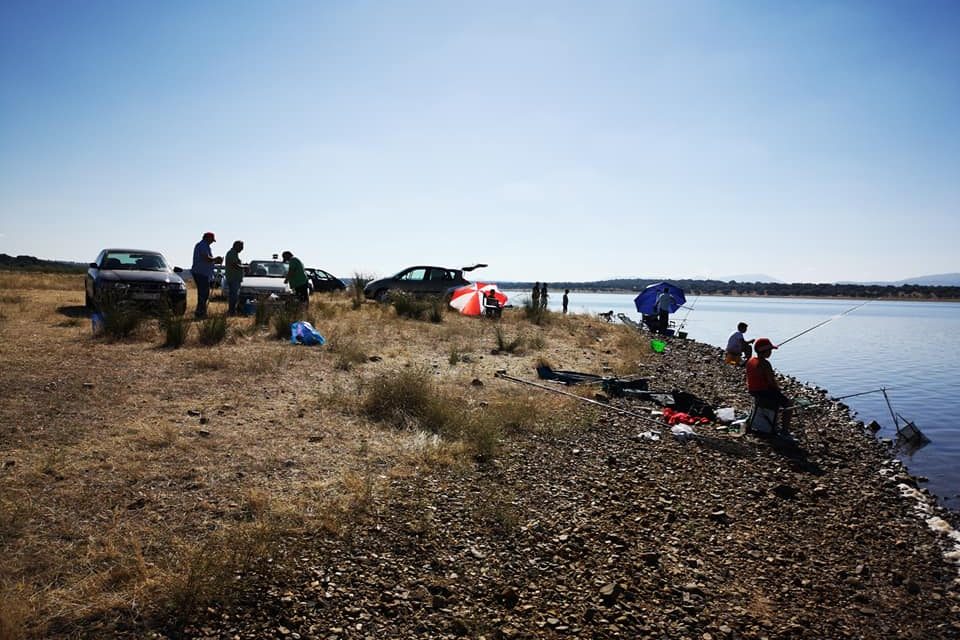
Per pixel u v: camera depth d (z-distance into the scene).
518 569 4.52
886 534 6.08
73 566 3.84
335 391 8.81
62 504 4.64
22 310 15.23
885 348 34.72
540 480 6.45
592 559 4.79
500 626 3.77
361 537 4.67
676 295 28.78
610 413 9.91
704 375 16.28
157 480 5.27
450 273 25.81
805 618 4.33
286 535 4.54
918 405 15.38
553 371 12.52
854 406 15.19
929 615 4.57
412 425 7.70
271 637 3.41
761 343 9.59
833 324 63.38
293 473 5.75
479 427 7.59
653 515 5.86
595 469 7.05
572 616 3.96
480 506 5.50
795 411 12.19
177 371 9.41
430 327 17.95
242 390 8.65
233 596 3.72
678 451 8.19
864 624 4.36
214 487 5.23
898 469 8.84
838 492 7.24
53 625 3.29
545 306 24.88
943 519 6.71
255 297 17.34
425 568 4.36
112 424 6.63
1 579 3.62
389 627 3.63
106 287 14.17
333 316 17.94
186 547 4.17
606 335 22.48
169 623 3.42
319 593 3.87
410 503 5.37
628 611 4.09
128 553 4.04
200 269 14.81
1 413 6.66
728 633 3.99
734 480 7.24
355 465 6.14
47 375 8.47
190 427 6.77
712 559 5.08
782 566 5.13
